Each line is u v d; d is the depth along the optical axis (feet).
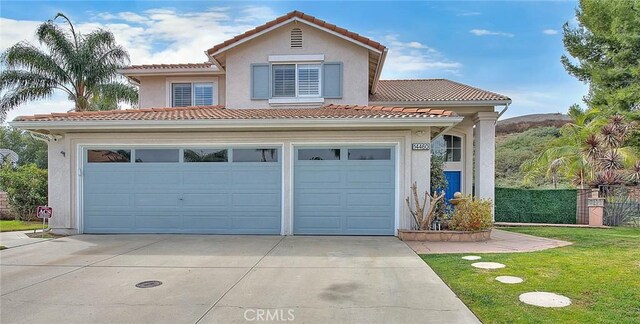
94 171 42.65
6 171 61.67
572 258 30.01
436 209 40.73
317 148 41.45
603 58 83.41
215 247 34.76
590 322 17.33
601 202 53.67
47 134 42.50
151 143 42.14
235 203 41.91
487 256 30.86
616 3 75.92
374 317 18.38
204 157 42.19
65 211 42.39
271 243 36.63
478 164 53.31
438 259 29.81
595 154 63.05
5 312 19.44
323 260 29.73
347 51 51.65
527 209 56.80
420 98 53.62
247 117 39.45
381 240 38.17
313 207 41.42
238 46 52.06
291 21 51.29
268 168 41.68
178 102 60.13
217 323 17.83
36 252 33.12
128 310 19.51
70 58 74.95
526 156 115.34
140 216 42.47
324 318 18.33
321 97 51.29
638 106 76.18
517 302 19.98
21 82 73.51
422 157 40.52
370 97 55.42
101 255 31.81
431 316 18.43
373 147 41.14
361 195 41.09
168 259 30.30
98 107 87.76
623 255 31.32
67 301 20.92
